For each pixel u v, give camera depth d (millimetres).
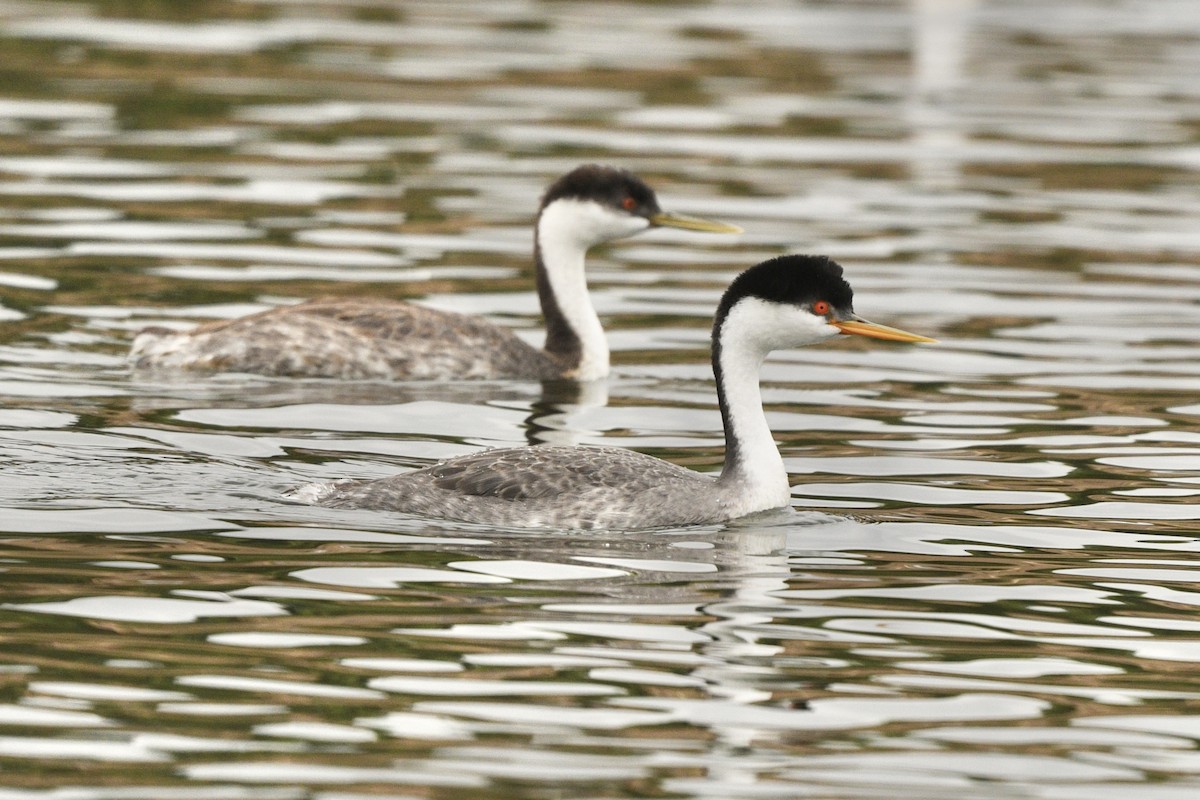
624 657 11008
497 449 14281
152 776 9305
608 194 19344
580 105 31359
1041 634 11609
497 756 9633
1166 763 9766
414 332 18641
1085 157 28672
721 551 13156
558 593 12117
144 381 17703
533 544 13164
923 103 32375
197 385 17719
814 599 12156
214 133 28609
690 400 17922
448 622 11477
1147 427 16781
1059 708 10477
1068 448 16109
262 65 33562
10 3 38312
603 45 36656
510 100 31516
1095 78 34781
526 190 25938
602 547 13133
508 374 18719
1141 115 31578
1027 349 19562
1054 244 23906
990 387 18172
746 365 14203
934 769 9633
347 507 13797
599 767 9539
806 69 35062
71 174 25922
